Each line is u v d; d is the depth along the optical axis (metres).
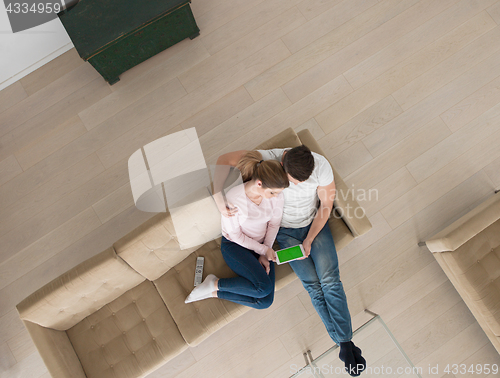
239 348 2.11
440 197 2.30
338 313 1.69
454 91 2.46
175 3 2.17
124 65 2.42
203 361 2.10
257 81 2.50
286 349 2.11
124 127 2.44
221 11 2.63
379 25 2.59
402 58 2.52
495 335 1.85
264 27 2.60
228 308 1.77
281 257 1.71
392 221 2.27
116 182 2.34
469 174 2.33
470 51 2.52
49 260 2.24
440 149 2.37
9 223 2.30
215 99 2.47
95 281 1.65
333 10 2.62
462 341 2.11
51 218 2.30
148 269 1.77
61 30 2.45
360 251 2.24
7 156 2.42
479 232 1.87
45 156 2.40
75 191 2.34
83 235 2.27
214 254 1.89
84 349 1.76
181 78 2.51
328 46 2.55
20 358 2.10
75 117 2.46
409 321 2.14
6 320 2.15
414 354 2.10
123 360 1.73
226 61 2.54
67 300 1.64
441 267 2.06
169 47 2.55
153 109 2.46
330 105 2.45
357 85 2.48
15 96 2.52
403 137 2.39
